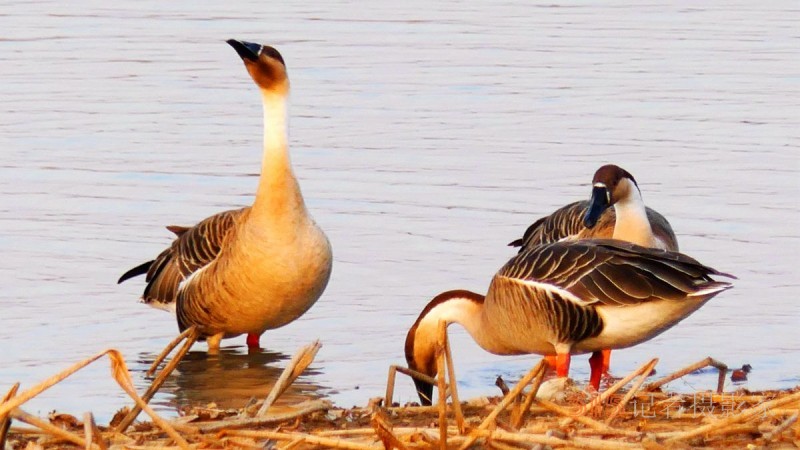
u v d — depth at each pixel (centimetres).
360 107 2739
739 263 1739
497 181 2161
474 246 1814
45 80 3020
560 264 1156
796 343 1426
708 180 2161
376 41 3519
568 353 1168
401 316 1534
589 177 2189
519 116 2661
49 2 4194
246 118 2667
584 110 2706
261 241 1359
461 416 849
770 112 2675
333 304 1583
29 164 2272
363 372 1332
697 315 1541
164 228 1914
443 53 3338
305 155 2342
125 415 990
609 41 3516
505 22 3841
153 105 2773
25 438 899
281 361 1391
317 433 862
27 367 1337
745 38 3541
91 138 2469
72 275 1695
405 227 1906
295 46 3431
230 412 998
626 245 1161
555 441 803
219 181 2180
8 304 1570
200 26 3772
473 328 1281
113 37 3597
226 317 1405
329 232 1884
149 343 1455
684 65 3188
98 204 2033
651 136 2483
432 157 2325
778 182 2145
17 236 1856
